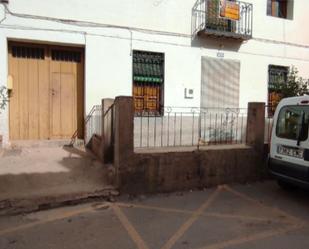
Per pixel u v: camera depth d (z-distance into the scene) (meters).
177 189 6.44
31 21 8.00
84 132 8.73
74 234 4.38
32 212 5.15
